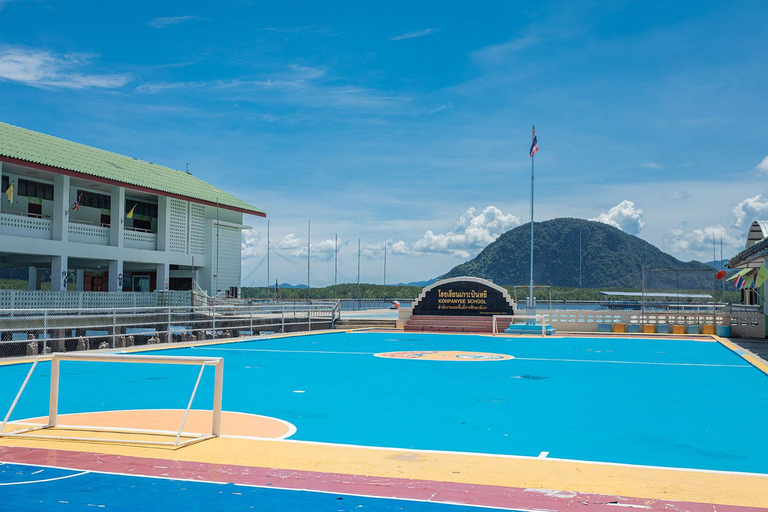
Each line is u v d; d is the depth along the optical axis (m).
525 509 5.77
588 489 6.38
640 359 21.23
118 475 6.87
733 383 15.09
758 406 11.82
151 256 44.56
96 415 10.63
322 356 22.02
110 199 44.38
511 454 8.02
